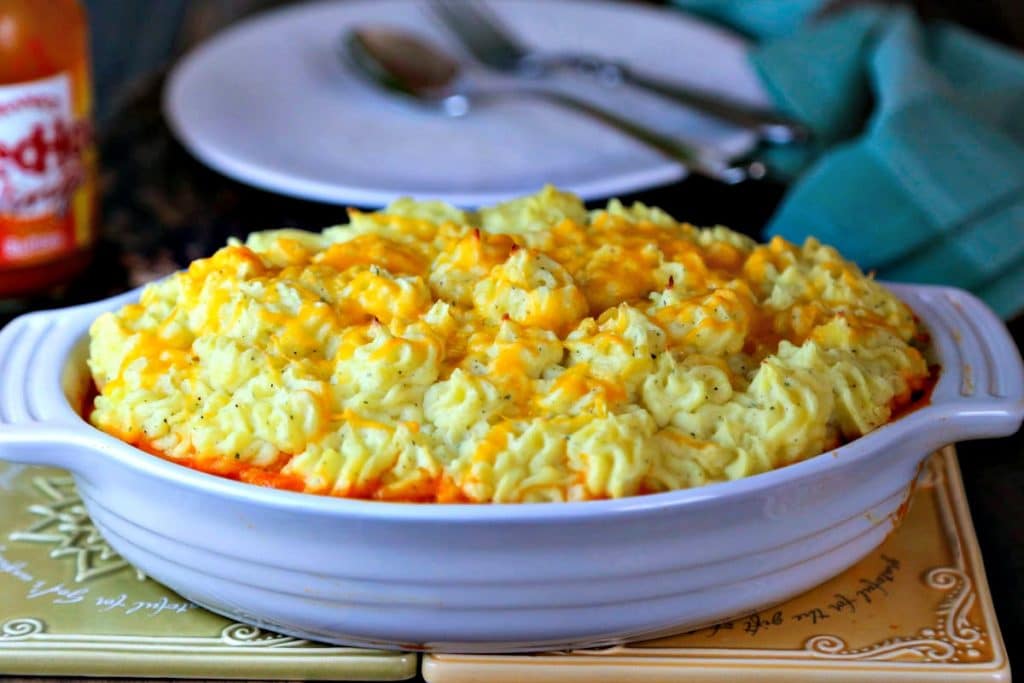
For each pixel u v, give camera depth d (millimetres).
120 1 1257
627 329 623
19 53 766
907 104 829
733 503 593
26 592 645
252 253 651
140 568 639
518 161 854
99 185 876
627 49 970
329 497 589
